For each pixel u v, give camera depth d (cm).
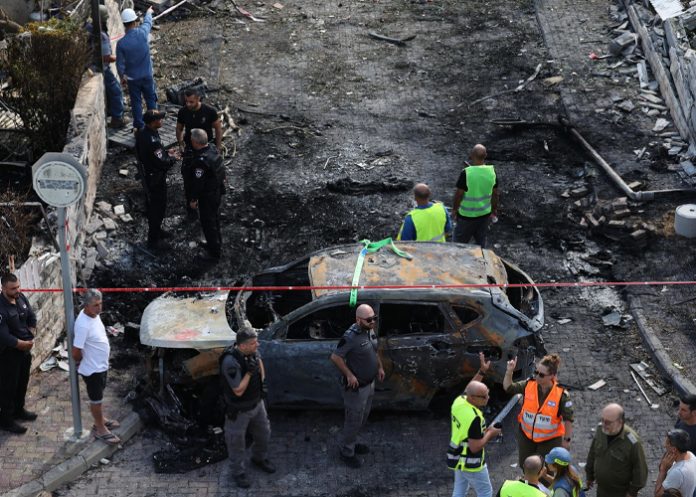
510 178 1758
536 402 1055
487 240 1608
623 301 1479
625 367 1351
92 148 1675
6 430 1216
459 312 1221
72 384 1175
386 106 1978
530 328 1219
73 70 1692
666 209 1653
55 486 1148
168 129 1862
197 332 1236
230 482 1162
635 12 2180
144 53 1806
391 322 1242
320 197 1705
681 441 974
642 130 1884
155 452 1206
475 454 1027
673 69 1947
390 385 1226
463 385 1255
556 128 1894
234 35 2233
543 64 2105
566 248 1588
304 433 1241
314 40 2212
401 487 1159
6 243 1418
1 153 1733
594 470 1027
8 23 1914
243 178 1753
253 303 1312
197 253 1572
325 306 1209
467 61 2130
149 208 1538
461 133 1892
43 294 1323
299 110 1962
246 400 1089
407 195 1714
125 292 1479
